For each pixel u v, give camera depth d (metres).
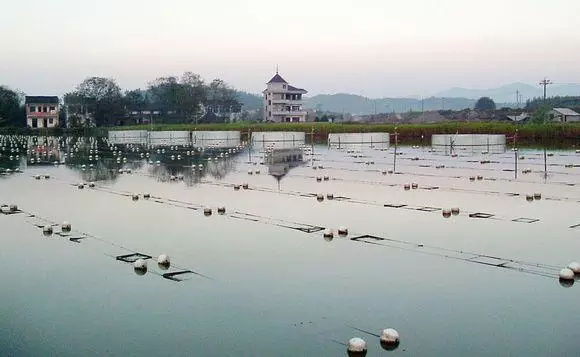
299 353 5.98
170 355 5.99
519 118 69.31
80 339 6.46
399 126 49.44
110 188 19.45
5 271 9.20
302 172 23.81
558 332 6.38
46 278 8.80
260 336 6.43
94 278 8.74
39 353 6.11
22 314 7.29
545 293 7.70
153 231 12.07
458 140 36.75
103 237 11.55
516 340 6.19
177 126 61.72
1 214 14.42
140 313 7.22
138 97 88.12
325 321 6.84
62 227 12.28
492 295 7.64
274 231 11.94
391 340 6.15
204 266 9.27
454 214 13.59
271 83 90.88
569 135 42.12
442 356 5.84
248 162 29.11
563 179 19.86
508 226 12.05
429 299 7.52
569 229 11.62
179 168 26.42
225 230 12.09
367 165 26.58
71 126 72.75
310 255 9.84
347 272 8.79
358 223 12.60
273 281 8.39
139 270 9.11
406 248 10.25
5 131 72.19
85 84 81.38
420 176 21.62
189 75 90.25
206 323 6.84
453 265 9.10
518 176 21.02
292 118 90.94
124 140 52.22
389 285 8.12
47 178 23.02
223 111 98.25
